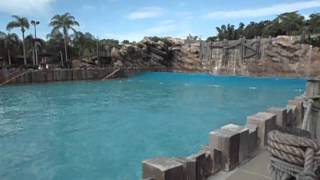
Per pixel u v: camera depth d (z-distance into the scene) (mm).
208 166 4855
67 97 29016
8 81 41250
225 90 33688
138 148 11961
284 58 56469
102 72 52500
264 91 32125
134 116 18938
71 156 11094
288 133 3293
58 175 9266
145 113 20000
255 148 6039
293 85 37469
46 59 62469
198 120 17203
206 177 4797
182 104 23781
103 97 28844
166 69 68812
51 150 11922
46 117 19078
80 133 14688
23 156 11227
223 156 5082
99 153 11414
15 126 16531
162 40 73750
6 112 21109
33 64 55812
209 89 35000
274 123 6652
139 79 51156
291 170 2930
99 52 69500
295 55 55062
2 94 31609
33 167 10031
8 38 57625
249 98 26656
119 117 18656
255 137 6027
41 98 28438
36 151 11844
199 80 46375
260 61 59438
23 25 55094
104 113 20219
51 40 62219
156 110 21125
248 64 60969
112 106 23250
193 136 13609
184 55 71375
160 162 4004
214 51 66250
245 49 61344
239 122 16359
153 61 71625
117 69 54938
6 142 13234
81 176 9172
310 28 55656
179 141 12820
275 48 57344
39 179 8977
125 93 32031
